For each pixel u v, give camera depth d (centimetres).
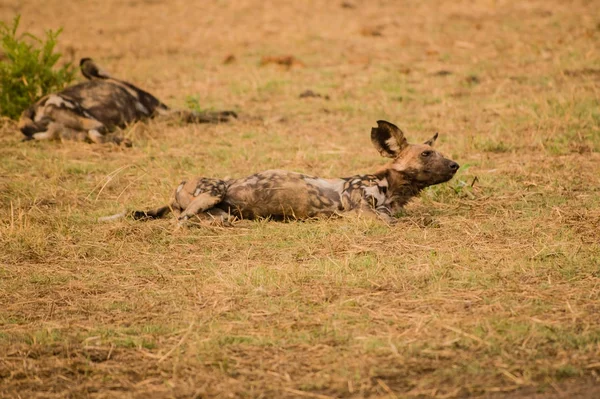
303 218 2705
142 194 3102
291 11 7912
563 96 4394
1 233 2592
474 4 7894
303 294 2084
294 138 3922
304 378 1661
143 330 1912
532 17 7150
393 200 2738
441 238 2505
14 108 4275
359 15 7631
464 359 1712
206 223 2650
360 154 3612
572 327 1831
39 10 7994
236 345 1814
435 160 2684
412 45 6281
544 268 2198
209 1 8494
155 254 2458
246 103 4697
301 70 5516
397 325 1883
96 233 2650
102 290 2186
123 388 1659
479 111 4322
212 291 2134
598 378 1623
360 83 5081
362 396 1586
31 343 1864
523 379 1623
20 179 3316
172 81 5344
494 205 2834
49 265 2395
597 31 6341
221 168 3412
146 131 4034
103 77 4366
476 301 2002
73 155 3703
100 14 7925
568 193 2945
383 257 2341
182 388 1642
